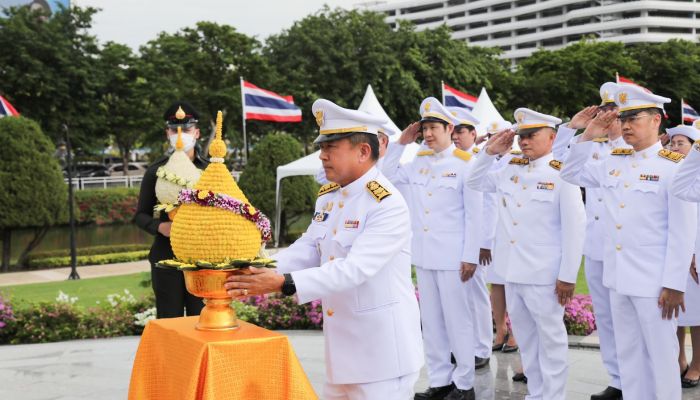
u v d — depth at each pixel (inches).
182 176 162.2
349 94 1148.5
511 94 1363.2
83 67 1062.4
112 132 1150.3
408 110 1182.3
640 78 1493.6
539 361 187.2
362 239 106.3
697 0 3253.0
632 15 3302.2
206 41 1109.1
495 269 195.0
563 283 177.6
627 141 172.9
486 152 187.6
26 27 1015.0
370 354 108.7
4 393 198.8
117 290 461.4
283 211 743.1
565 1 3479.3
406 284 113.0
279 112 635.5
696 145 151.3
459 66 1233.4
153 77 1106.1
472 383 201.0
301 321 307.3
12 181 609.0
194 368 93.5
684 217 161.8
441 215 205.6
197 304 175.5
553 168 184.1
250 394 96.9
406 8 4185.5
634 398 176.9
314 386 204.2
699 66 1507.1
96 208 1030.4
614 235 175.5
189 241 99.6
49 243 857.5
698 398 203.6
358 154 111.0
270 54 1224.8
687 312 211.2
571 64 1363.2
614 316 179.3
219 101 1079.0
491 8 3853.3
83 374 221.1
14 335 293.7
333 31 1182.3
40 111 1029.2
